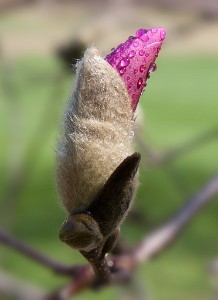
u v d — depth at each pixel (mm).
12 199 605
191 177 1248
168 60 2051
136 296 499
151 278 730
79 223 230
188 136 1549
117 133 231
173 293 725
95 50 232
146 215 490
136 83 232
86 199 232
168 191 1161
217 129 608
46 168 1206
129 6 549
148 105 1874
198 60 2051
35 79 577
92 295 689
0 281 474
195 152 1367
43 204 1067
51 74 568
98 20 497
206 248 861
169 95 1970
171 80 2055
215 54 1764
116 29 514
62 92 586
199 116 1777
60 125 234
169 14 573
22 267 831
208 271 520
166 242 401
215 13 574
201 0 575
